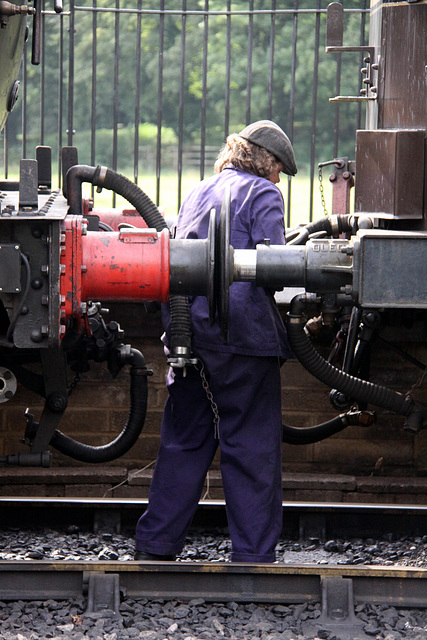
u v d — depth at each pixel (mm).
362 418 7086
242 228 5547
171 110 35938
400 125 6719
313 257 4914
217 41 35062
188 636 4664
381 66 6910
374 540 7074
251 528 5613
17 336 4738
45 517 7176
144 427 8555
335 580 5020
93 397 8562
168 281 4816
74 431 8594
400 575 5102
